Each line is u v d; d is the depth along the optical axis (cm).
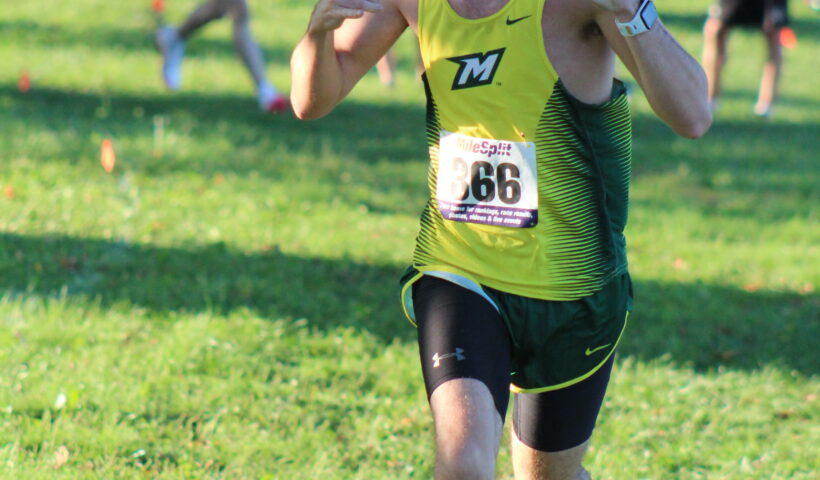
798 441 1562
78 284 1919
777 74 4475
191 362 1620
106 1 5394
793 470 1460
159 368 1584
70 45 4353
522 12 920
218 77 4059
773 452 1505
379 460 1377
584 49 929
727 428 1588
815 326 2094
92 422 1398
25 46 4234
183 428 1412
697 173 3462
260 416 1470
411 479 1334
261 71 3562
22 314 1734
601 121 948
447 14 952
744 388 1755
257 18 5616
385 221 2561
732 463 1465
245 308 1845
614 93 955
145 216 2356
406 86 4375
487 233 975
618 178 980
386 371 1677
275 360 1673
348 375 1647
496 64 934
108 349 1636
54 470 1260
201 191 2612
